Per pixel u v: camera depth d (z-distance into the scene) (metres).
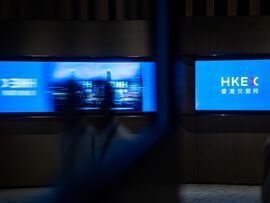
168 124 1.92
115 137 1.97
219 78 6.85
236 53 6.82
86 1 6.94
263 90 6.77
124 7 6.93
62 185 1.95
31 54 6.70
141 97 6.76
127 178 1.89
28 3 6.84
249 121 6.88
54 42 6.72
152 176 1.88
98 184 1.90
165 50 1.94
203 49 6.86
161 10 1.97
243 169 6.97
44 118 6.79
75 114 2.24
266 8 6.97
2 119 6.76
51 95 6.75
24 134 6.83
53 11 6.91
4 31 6.65
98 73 6.72
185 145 7.00
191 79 6.90
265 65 6.73
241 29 6.79
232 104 6.87
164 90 1.92
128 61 6.75
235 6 6.94
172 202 1.88
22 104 6.75
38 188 6.84
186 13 6.95
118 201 1.88
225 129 6.94
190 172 7.06
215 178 7.04
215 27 6.82
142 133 1.96
